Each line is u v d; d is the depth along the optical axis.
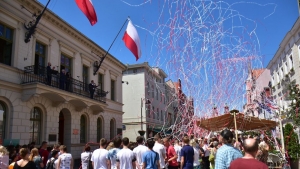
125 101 34.59
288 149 11.95
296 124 12.97
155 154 6.23
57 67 16.41
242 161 3.18
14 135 12.56
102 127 21.80
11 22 13.15
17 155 8.52
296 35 21.73
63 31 17.22
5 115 12.44
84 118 19.48
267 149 5.71
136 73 34.84
